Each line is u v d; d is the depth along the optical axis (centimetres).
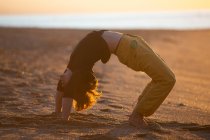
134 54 455
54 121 460
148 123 470
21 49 1795
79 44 461
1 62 1174
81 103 466
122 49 455
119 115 525
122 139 408
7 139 393
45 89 734
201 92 874
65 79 457
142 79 1037
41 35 2700
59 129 435
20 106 564
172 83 454
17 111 529
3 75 881
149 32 3356
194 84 1033
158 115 545
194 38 3058
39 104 585
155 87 453
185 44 2652
